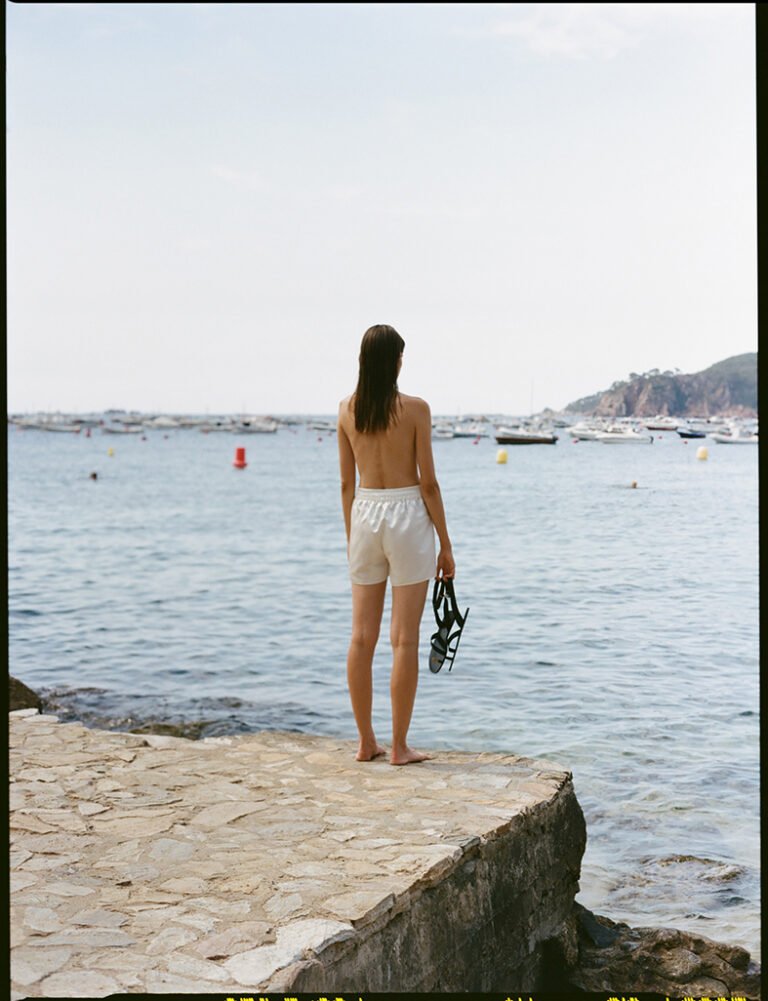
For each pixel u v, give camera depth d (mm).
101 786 4449
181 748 5082
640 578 13945
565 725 7312
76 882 3424
